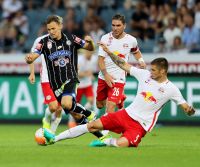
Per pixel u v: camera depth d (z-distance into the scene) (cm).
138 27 6191
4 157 2705
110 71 3531
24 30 6600
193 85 5100
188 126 5091
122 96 3559
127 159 2630
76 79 3247
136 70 3088
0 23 6688
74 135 3131
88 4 6656
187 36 5931
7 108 5272
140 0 6412
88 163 2511
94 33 6078
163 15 6197
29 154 2809
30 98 5241
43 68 3412
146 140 3738
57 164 2480
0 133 4353
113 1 6762
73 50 3231
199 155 2802
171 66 5188
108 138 3117
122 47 3531
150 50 5962
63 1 6844
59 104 3428
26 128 4853
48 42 3203
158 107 3047
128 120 3050
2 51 6272
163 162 2550
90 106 4866
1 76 5278
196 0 6338
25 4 6962
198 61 5166
